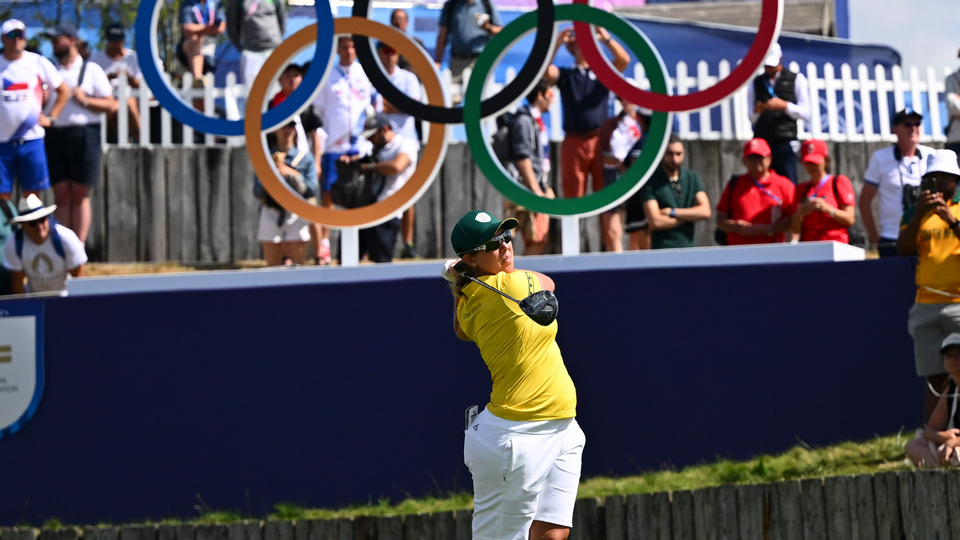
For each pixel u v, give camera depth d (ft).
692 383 79.00
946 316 72.79
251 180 126.72
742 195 92.48
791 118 105.09
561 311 79.61
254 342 81.10
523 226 100.37
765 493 60.80
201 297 81.66
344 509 78.43
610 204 83.46
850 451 76.02
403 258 122.01
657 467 78.43
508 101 84.89
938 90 134.41
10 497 81.00
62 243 90.58
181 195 126.41
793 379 78.79
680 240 93.45
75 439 81.10
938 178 73.26
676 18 177.99
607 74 84.48
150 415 80.94
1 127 103.35
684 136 126.11
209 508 79.77
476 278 51.83
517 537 49.78
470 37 120.57
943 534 59.06
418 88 105.91
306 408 80.38
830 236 89.10
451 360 79.87
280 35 121.19
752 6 179.42
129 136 129.18
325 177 108.78
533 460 49.16
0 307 82.43
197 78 128.88
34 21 156.15
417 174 85.71
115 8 161.58
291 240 104.99
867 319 78.95
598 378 79.20
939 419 69.62
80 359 81.66
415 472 79.36
